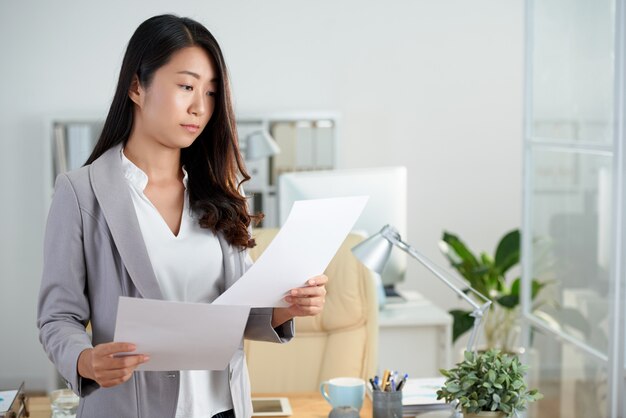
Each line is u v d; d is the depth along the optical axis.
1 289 5.41
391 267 3.91
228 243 1.70
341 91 5.56
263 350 2.81
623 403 3.10
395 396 2.17
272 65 5.50
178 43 1.55
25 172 5.39
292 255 1.57
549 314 3.75
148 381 1.59
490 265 4.73
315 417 2.33
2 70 5.34
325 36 5.52
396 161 5.62
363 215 3.69
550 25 3.71
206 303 1.53
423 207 5.67
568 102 3.53
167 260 1.62
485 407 1.96
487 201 5.70
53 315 1.53
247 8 5.46
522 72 5.64
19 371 5.44
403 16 5.56
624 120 3.07
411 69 5.59
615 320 3.11
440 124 5.64
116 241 1.55
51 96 5.38
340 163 5.31
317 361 2.80
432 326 3.72
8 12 5.32
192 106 1.58
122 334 1.40
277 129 5.29
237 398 1.71
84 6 5.36
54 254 1.55
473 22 5.60
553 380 3.71
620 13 3.05
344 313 2.78
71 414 2.26
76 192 1.56
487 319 4.73
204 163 1.70
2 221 5.39
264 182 5.24
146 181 1.64
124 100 1.62
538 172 3.88
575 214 3.47
